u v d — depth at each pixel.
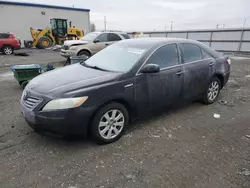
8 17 21.59
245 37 16.92
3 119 3.84
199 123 3.79
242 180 2.36
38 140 3.12
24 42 21.56
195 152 2.89
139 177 2.39
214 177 2.41
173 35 22.22
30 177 2.37
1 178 2.35
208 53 4.54
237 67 10.20
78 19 26.25
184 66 3.91
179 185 2.28
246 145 3.09
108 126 3.03
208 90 4.60
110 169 2.52
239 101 5.05
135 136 3.29
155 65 3.24
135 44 3.87
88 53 10.54
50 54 15.92
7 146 2.96
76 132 2.78
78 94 2.70
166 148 2.98
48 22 24.06
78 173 2.44
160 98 3.60
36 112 2.70
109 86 2.93
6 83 6.65
